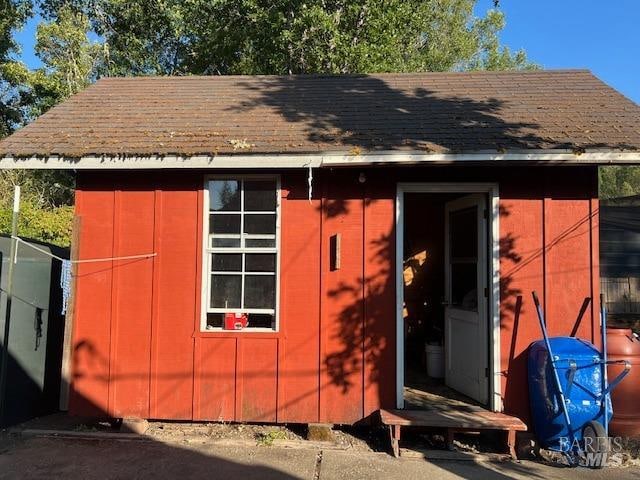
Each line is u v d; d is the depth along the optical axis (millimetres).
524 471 4730
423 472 4680
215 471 4664
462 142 5379
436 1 25203
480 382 5836
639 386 5348
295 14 14227
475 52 29297
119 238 5910
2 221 12352
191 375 5746
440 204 8297
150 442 5379
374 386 5633
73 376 5820
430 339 7578
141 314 5836
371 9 13844
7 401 5836
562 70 7945
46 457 4988
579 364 5070
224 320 5824
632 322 8938
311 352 5691
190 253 5852
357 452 5172
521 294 5625
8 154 5488
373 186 5793
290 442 5395
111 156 5496
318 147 5391
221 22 16172
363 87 7594
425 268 8305
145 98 7230
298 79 8148
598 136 5395
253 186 5957
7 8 18672
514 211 5684
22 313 6105
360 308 5703
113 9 18172
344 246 5773
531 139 5359
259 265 5879
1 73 18109
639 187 38781
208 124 6195
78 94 7414
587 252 5613
